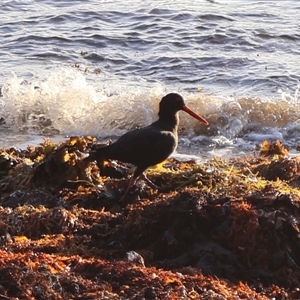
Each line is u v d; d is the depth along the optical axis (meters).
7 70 23.00
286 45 25.94
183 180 11.77
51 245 9.06
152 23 28.55
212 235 8.97
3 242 9.20
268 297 8.04
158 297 7.40
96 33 27.06
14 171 12.27
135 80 22.19
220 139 17.86
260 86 21.56
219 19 29.16
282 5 31.88
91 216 10.26
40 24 28.73
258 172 12.18
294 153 16.97
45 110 19.06
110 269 7.94
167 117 12.59
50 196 11.42
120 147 11.72
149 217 9.40
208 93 20.66
